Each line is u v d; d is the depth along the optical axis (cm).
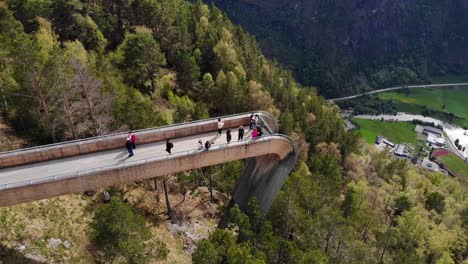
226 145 4475
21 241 3778
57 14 8275
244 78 10150
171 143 4175
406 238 7656
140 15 10281
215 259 3581
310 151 9912
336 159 9206
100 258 4038
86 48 8562
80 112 5197
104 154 4256
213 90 9388
